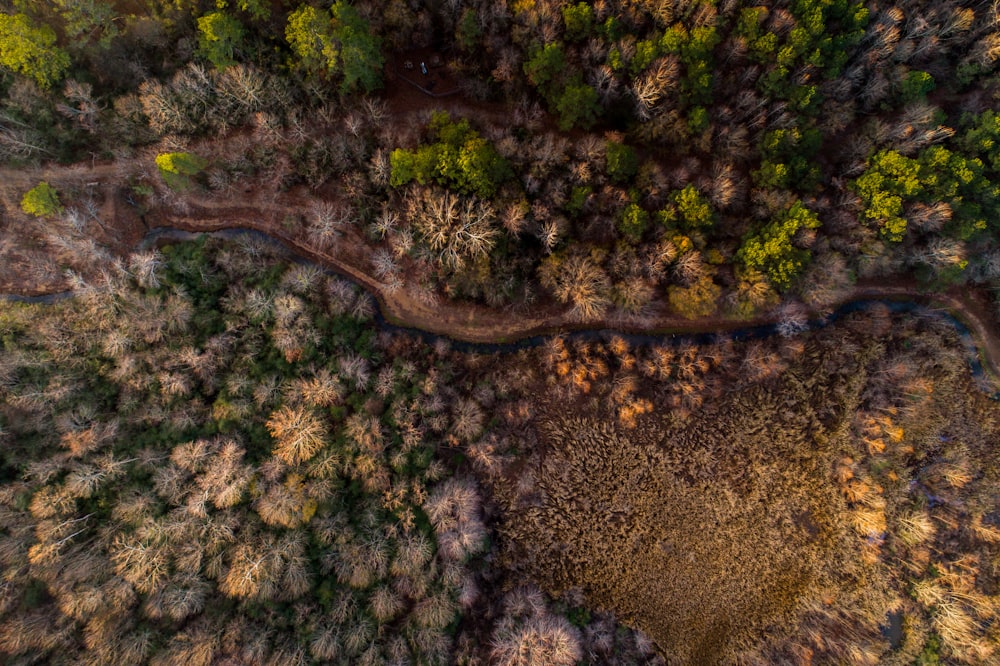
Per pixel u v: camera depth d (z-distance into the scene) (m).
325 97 46.09
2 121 42.78
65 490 41.34
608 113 45.41
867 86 42.66
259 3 42.06
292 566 41.78
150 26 42.31
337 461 44.38
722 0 40.75
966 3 41.22
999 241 44.56
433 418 46.94
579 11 40.78
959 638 45.38
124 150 47.53
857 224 42.97
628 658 46.69
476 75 46.69
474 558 46.50
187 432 44.62
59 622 39.31
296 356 46.16
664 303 48.34
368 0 43.53
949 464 47.78
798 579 48.62
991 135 40.31
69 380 43.66
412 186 44.56
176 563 41.34
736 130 43.00
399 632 43.03
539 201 44.00
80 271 48.09
